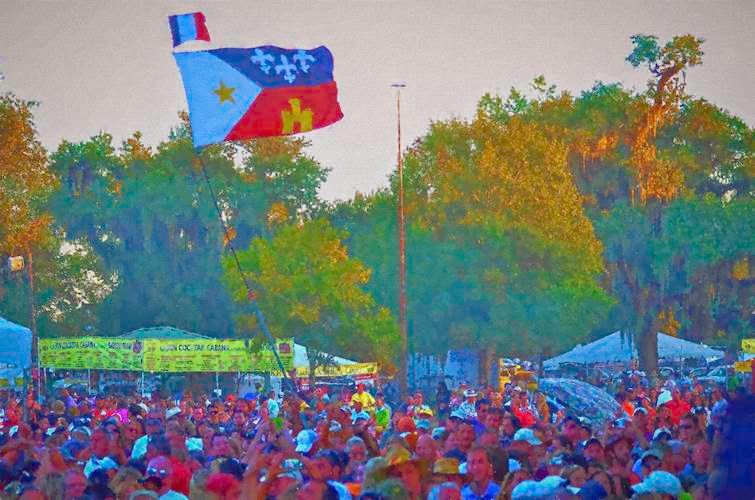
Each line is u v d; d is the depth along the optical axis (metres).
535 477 29.98
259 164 193.75
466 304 144.62
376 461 26.80
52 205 181.50
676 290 164.50
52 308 169.12
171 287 173.38
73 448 38.28
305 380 122.75
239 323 129.75
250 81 52.09
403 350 125.69
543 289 142.12
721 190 191.12
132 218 178.38
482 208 146.62
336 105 53.19
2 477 31.33
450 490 24.88
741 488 22.08
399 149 130.62
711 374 156.12
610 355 127.06
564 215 146.25
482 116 152.62
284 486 25.67
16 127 144.75
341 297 129.00
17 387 96.19
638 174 172.25
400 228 128.00
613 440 35.22
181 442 34.97
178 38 51.94
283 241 131.00
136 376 141.00
